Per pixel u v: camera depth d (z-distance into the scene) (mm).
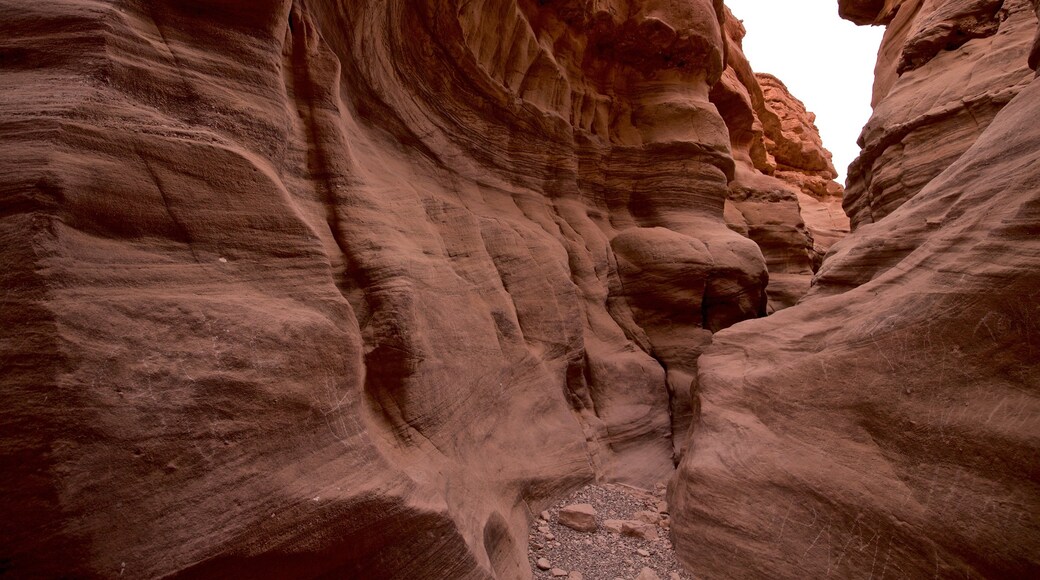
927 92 10625
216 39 4027
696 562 5602
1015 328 4473
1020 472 4082
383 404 4707
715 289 11648
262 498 3150
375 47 6598
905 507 4547
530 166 9781
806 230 21578
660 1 12523
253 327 3410
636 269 11141
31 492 2389
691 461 6520
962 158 6660
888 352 5367
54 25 3328
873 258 7211
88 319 2686
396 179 6418
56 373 2482
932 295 5199
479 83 8391
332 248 4816
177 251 3318
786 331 6949
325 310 4000
